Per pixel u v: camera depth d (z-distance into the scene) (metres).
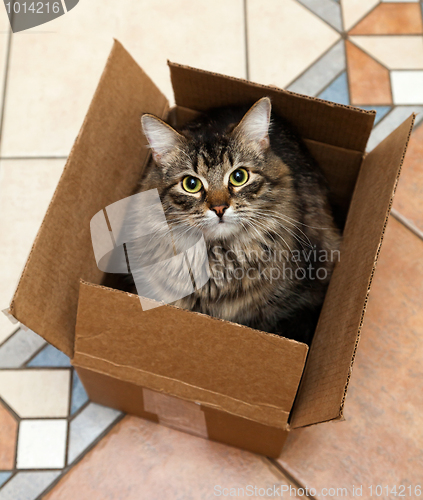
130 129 1.22
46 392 1.40
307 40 1.83
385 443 1.33
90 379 1.15
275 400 0.96
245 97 1.23
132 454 1.34
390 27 1.85
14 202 1.63
